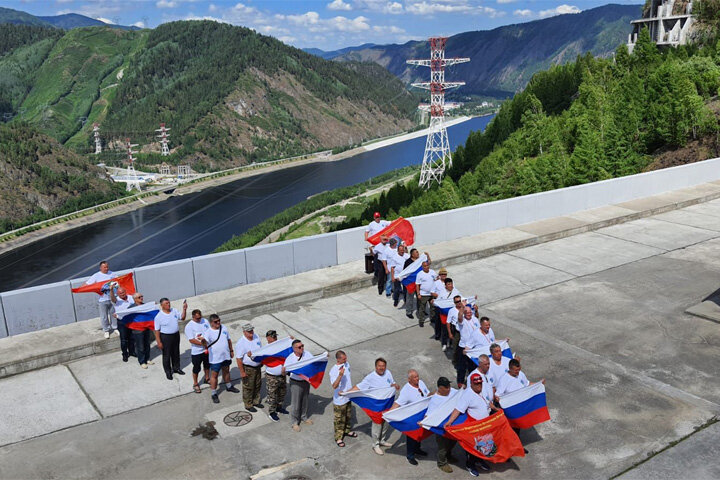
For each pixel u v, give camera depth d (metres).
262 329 14.31
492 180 70.31
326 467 9.08
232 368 12.38
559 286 17.03
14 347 12.67
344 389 9.49
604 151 47.81
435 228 20.41
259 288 16.41
